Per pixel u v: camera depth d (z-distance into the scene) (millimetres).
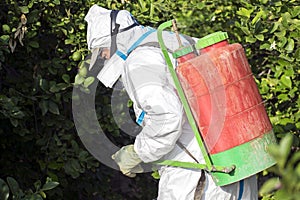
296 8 4566
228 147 3395
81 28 4430
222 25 4898
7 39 4020
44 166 4504
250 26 4496
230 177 3424
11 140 4527
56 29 4414
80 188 4984
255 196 3689
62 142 4602
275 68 4598
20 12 4234
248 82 3424
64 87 4234
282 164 1755
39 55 4480
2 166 4613
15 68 4406
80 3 4492
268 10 4602
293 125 4609
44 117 4441
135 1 4758
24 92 4355
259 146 3428
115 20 3564
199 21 4980
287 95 4586
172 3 4875
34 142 4586
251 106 3410
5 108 3998
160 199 3582
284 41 4457
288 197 1730
